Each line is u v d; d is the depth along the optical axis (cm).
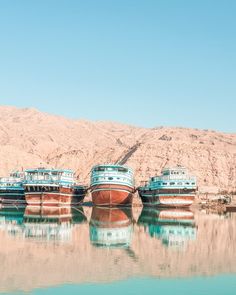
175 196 13962
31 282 4209
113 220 10075
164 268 4822
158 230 8100
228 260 5284
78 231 7750
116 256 5375
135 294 3975
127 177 14088
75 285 4162
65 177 14250
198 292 4066
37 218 10294
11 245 6047
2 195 15500
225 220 10462
